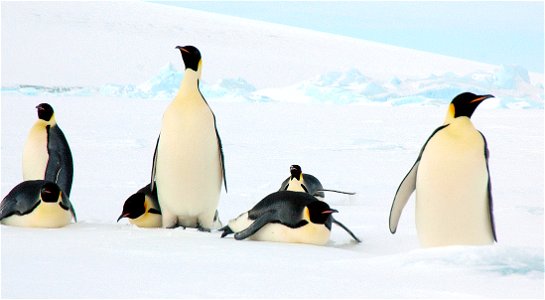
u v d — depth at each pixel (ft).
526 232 21.61
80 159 48.96
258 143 66.85
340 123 105.91
